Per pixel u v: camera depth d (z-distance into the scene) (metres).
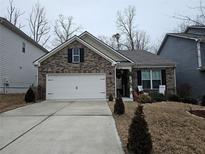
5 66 22.97
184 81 27.45
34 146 8.16
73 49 22.50
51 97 22.11
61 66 22.36
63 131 10.10
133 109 15.30
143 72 24.70
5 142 8.63
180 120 11.98
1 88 22.09
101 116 13.38
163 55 32.72
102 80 22.38
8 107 16.88
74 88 22.25
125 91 25.03
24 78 27.42
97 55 22.48
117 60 24.89
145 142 7.30
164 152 7.87
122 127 10.66
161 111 14.07
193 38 25.22
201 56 24.91
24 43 27.58
